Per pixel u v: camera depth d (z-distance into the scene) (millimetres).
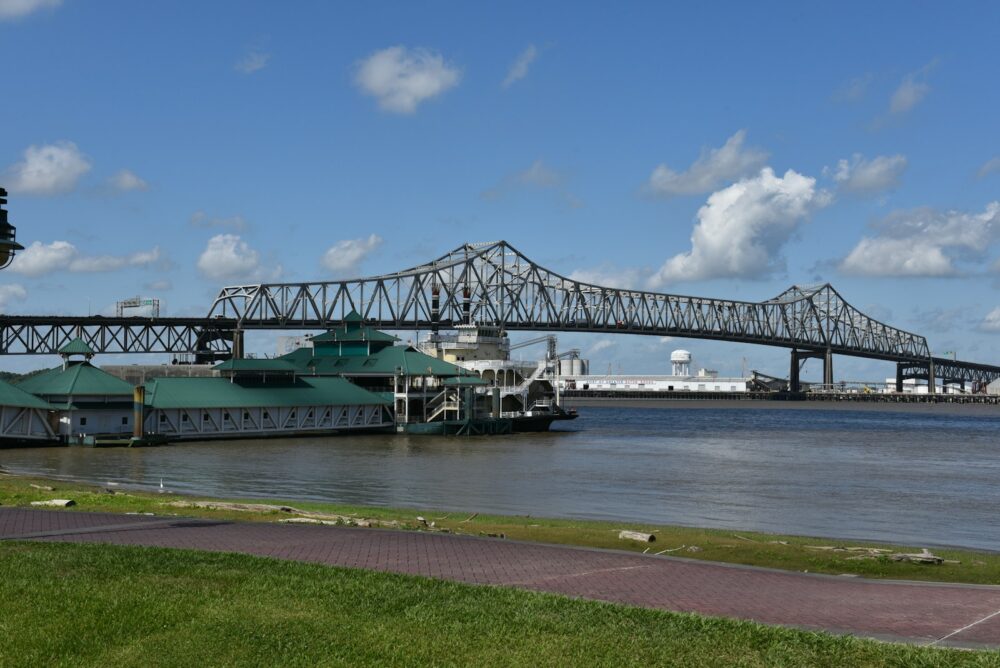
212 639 18031
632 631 19109
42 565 23766
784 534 50125
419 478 78062
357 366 143625
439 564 27422
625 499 65625
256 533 32938
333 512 49656
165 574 23109
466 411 139250
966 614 22734
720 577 27062
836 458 103562
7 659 16906
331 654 17359
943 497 68500
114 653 17344
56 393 106688
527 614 20078
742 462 96812
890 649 18266
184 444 110875
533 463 92938
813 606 23469
